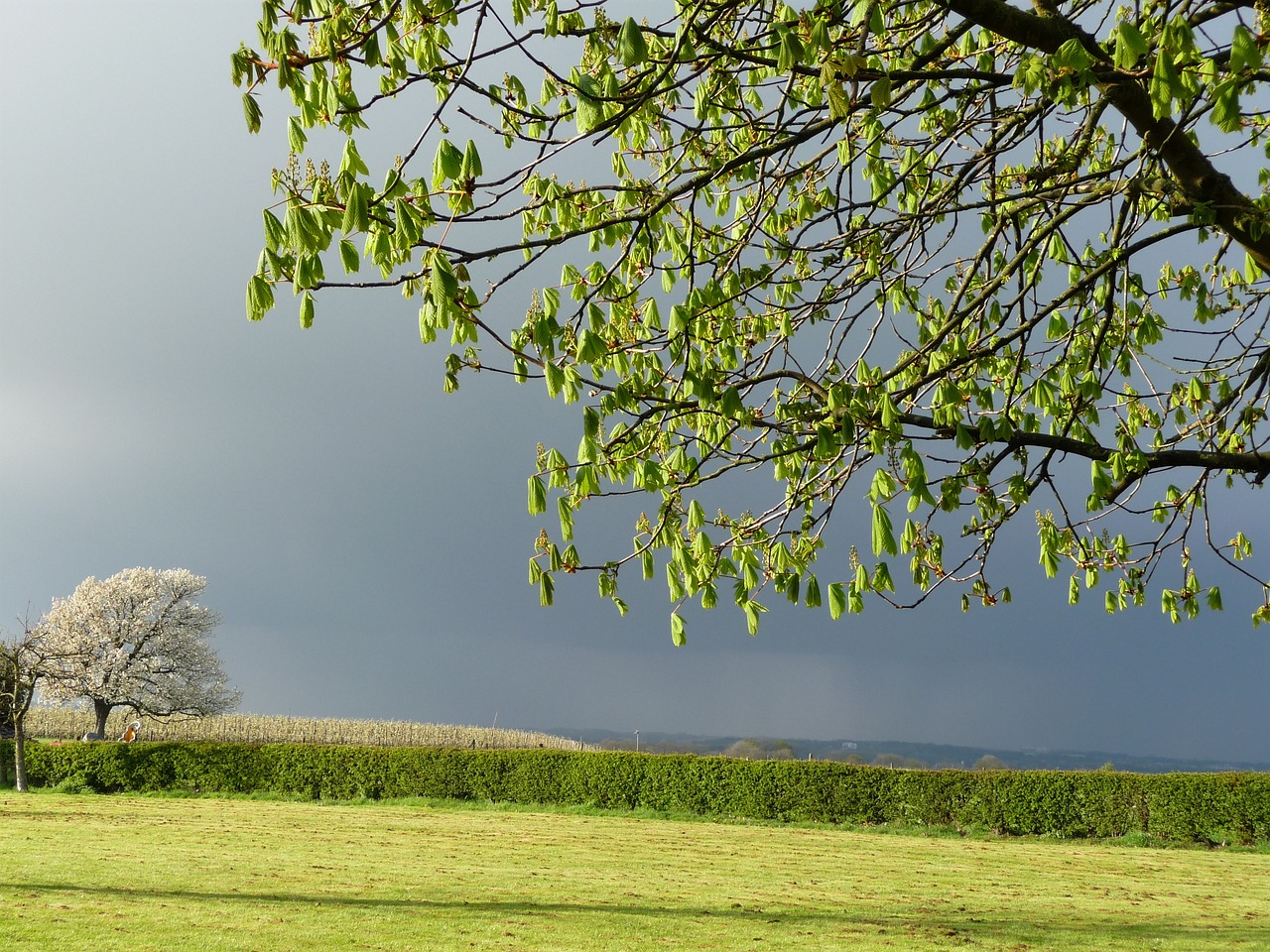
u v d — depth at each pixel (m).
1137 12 4.04
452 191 3.37
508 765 27.81
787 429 4.49
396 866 15.71
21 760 29.69
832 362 5.39
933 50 4.18
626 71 4.54
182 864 15.27
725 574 4.39
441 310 3.07
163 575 58.12
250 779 29.31
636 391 4.75
